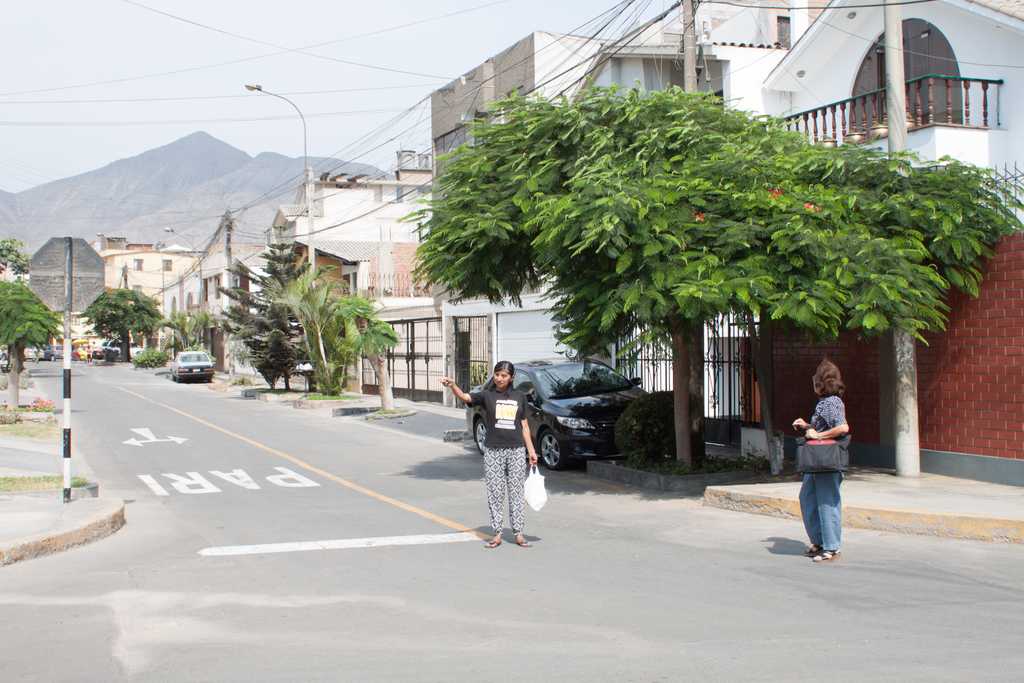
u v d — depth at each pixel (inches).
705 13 1112.2
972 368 469.1
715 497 443.8
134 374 2437.3
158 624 256.1
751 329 516.7
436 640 235.8
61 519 386.6
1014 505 381.7
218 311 2588.6
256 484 559.5
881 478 478.9
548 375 652.7
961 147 611.2
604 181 428.5
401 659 220.2
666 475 508.7
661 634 237.3
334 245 1857.8
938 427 489.4
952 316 479.8
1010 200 473.4
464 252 512.7
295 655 225.1
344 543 372.2
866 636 232.8
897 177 466.6
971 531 352.2
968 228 447.5
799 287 420.5
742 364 636.7
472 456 698.2
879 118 682.2
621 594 281.1
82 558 348.2
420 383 1282.0
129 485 556.4
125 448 759.7
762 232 429.1
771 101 863.7
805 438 325.7
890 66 477.7
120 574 319.0
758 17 1130.7
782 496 414.9
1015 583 288.0
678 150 482.6
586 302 469.4
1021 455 443.8
